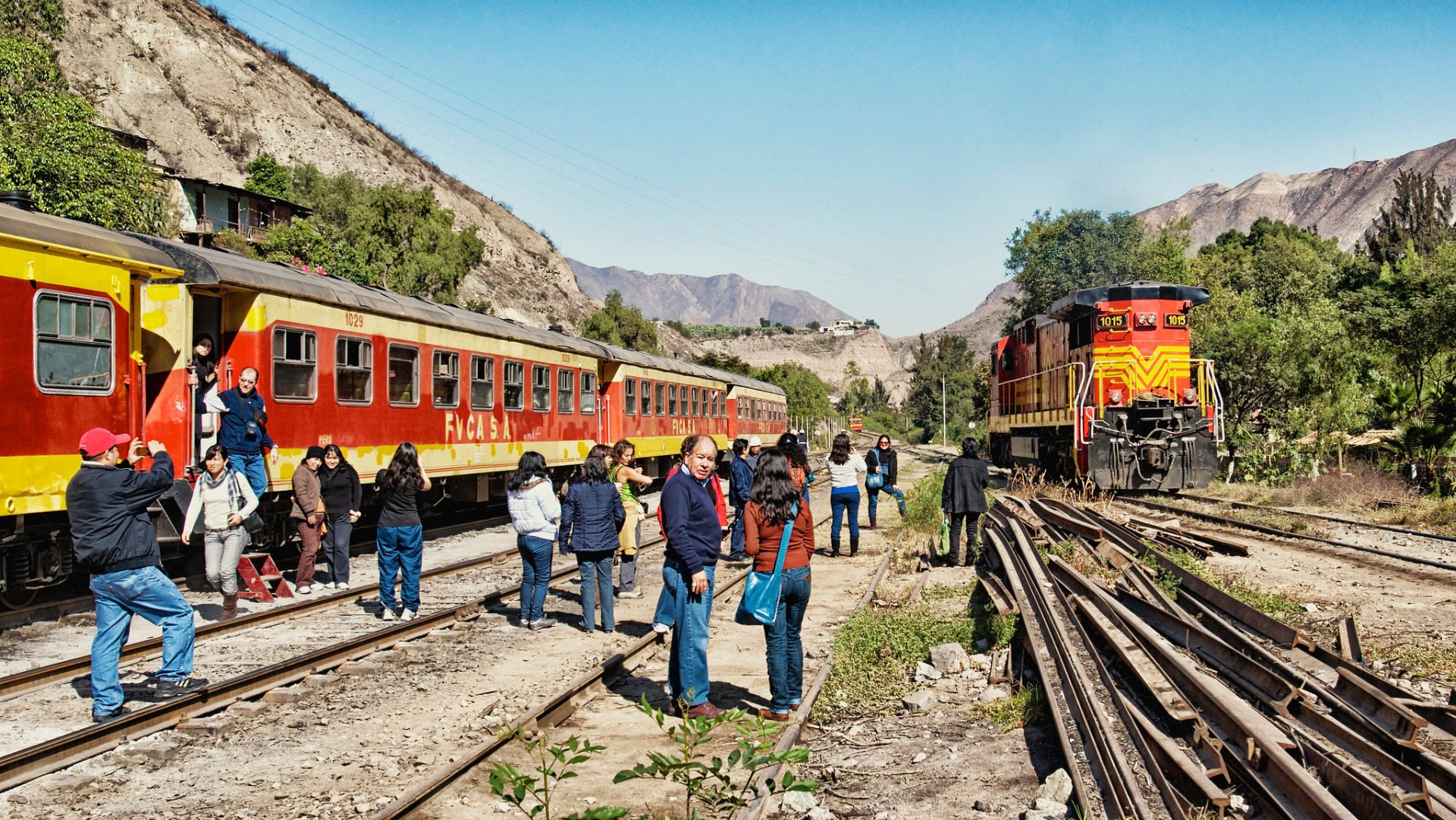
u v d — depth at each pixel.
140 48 78.88
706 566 7.34
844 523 21.91
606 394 26.50
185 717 7.03
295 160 82.25
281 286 13.37
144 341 11.92
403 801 5.39
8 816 5.39
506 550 15.96
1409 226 57.44
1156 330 23.73
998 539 14.06
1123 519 18.78
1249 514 20.36
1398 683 7.89
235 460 11.37
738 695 8.07
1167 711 6.31
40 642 9.52
